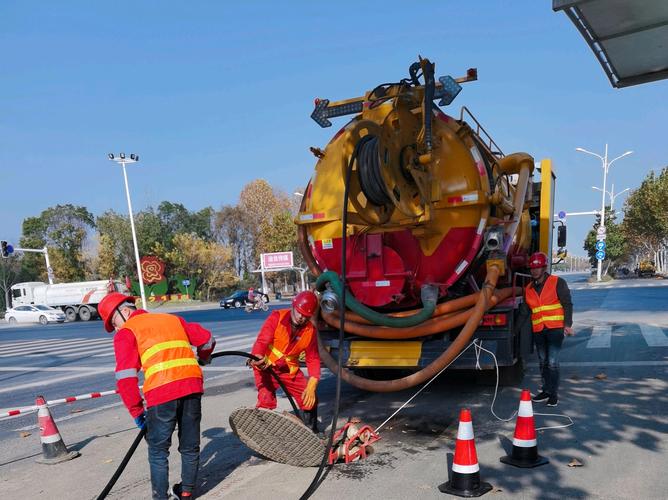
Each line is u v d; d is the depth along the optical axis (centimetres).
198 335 418
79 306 3634
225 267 6462
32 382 1007
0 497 433
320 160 644
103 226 6078
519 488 385
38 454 550
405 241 601
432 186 572
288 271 6906
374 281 601
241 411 408
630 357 853
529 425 429
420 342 591
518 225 678
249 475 441
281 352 488
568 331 588
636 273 6228
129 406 375
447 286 595
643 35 597
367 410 625
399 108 549
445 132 582
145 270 6016
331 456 446
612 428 505
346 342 619
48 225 6762
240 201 6931
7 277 6022
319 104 661
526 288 620
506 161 695
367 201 556
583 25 576
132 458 517
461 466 382
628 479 392
